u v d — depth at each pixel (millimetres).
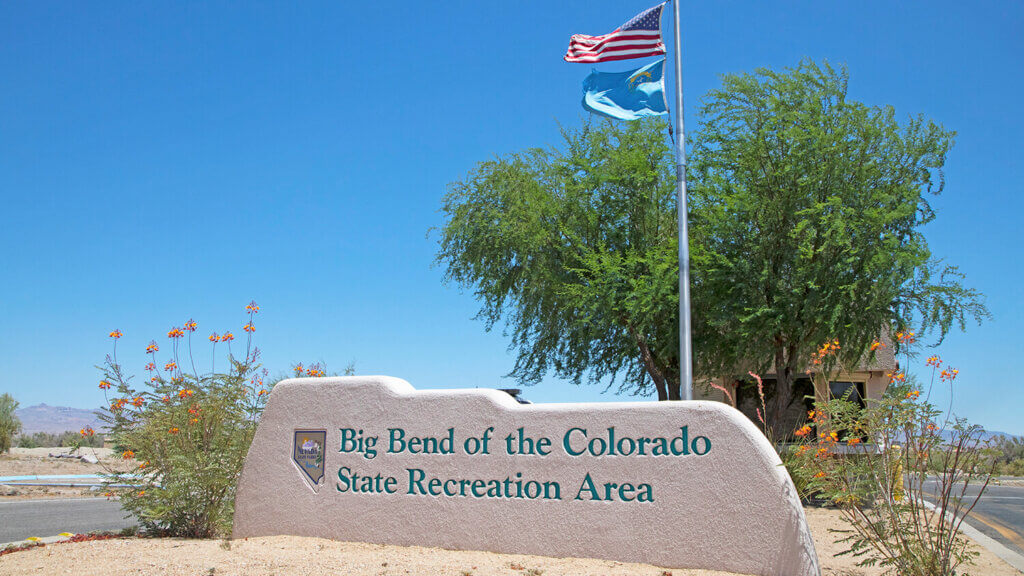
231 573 6617
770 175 16234
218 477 9336
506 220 19625
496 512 7398
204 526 9328
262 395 10195
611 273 17125
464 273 20953
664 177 18375
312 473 8453
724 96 16906
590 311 17609
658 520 6742
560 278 18828
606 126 19484
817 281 15469
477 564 6816
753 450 6520
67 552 7609
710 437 6688
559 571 6527
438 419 7863
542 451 7301
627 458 6949
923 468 6426
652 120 18953
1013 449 25688
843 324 15273
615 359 20406
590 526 6980
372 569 6676
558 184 19844
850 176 16047
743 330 15867
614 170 18297
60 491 19344
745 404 21500
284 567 6785
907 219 15742
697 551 6562
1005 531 11898
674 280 16641
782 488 6395
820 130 15539
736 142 16859
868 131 15617
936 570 6219
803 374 20094
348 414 8383
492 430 7566
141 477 9758
